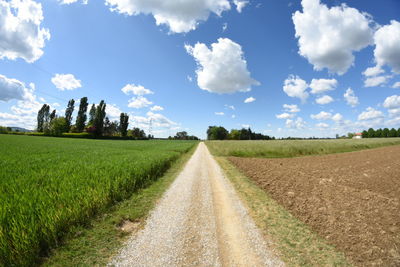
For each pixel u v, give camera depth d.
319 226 4.91
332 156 20.98
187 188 8.23
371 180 9.68
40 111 84.88
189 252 3.66
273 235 4.40
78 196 5.10
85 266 3.25
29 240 3.33
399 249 3.92
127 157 13.21
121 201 6.40
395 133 103.81
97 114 72.75
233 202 6.54
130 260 3.40
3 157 11.69
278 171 12.02
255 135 129.25
